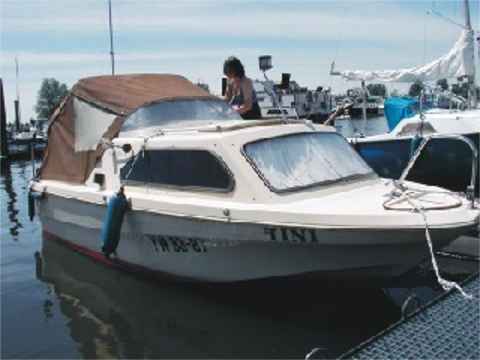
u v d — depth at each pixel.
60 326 6.18
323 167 6.32
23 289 7.41
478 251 7.04
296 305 6.09
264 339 5.53
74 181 8.15
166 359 5.31
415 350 4.26
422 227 5.05
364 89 11.31
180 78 9.20
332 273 5.56
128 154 7.11
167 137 6.72
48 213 8.84
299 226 5.31
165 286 6.98
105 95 8.07
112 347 5.60
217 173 6.09
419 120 9.19
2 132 26.36
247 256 5.87
